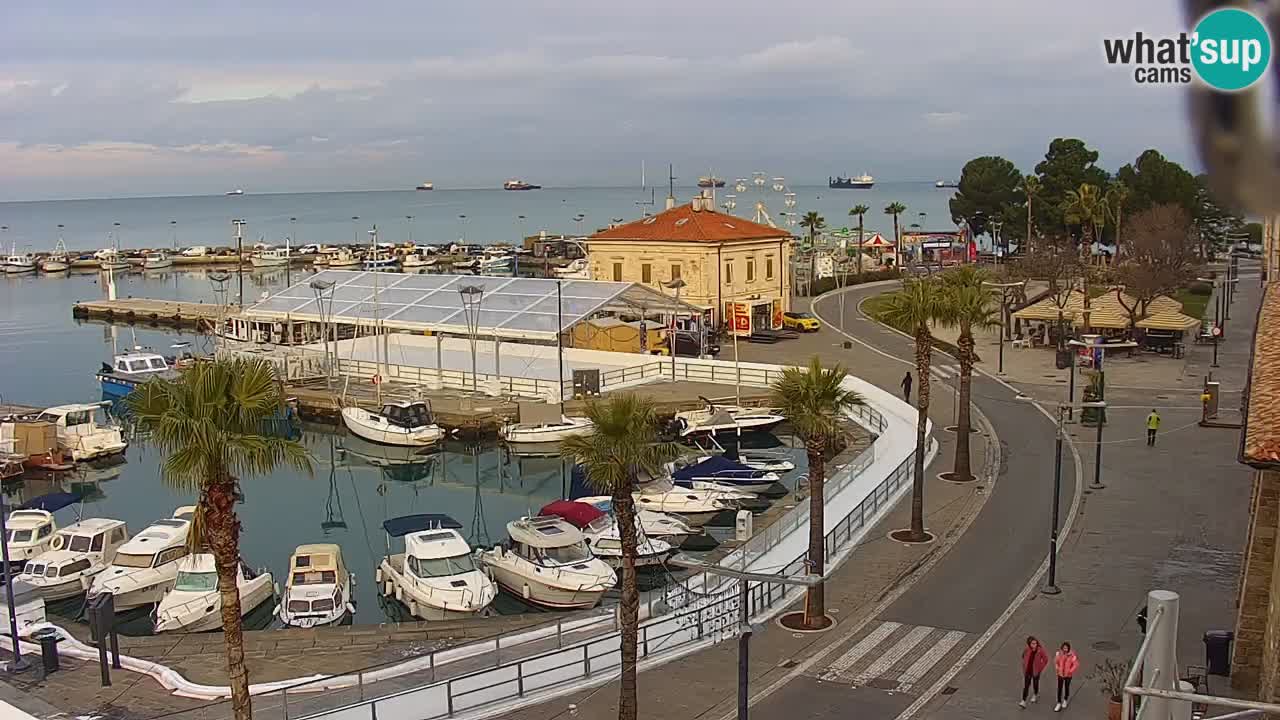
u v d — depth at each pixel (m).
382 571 42.53
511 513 56.50
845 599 34.97
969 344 49.44
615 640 31.86
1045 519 43.19
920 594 35.19
